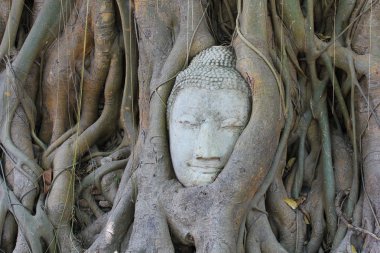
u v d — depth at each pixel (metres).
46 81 6.93
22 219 6.24
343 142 6.26
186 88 5.66
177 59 5.91
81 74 6.82
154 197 5.68
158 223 5.58
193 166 5.59
